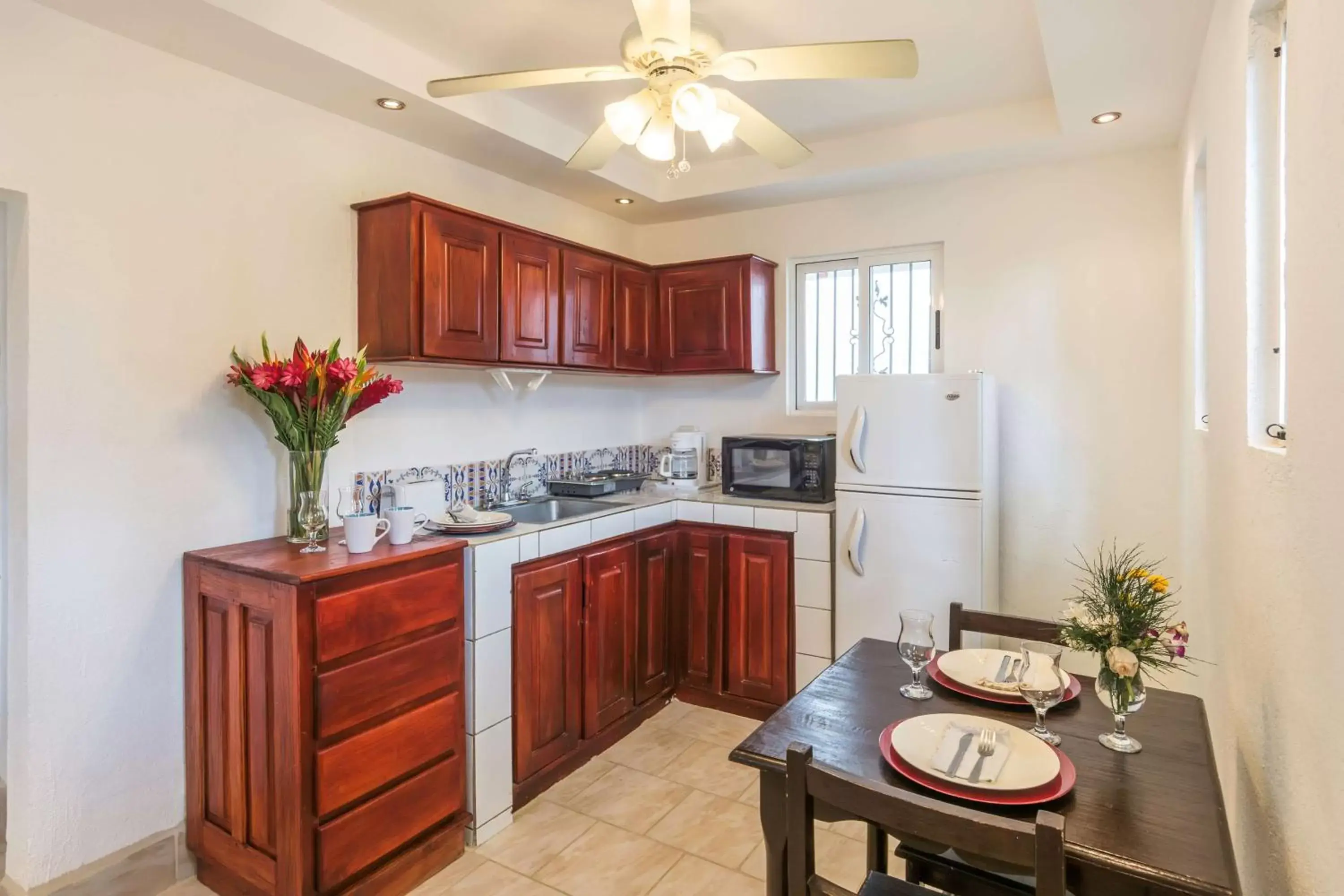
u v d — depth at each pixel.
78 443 1.88
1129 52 2.07
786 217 3.70
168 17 1.86
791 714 1.53
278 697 1.80
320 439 2.16
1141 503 2.92
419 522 2.60
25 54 1.78
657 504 3.25
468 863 2.18
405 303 2.41
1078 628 1.42
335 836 1.84
